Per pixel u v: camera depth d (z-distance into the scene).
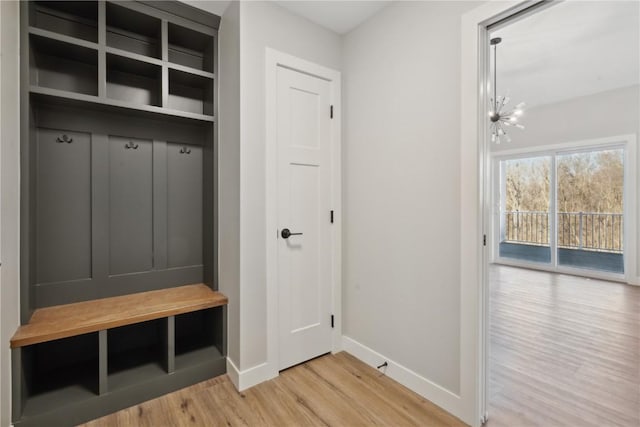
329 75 2.26
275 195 1.98
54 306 1.80
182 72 2.01
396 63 1.92
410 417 1.58
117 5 1.75
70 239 1.86
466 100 1.53
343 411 1.63
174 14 1.94
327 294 2.29
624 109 4.25
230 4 1.92
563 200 5.02
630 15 2.54
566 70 3.68
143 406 1.67
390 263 1.98
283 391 1.81
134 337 2.11
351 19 2.13
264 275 1.92
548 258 5.20
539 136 5.11
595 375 1.96
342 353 2.32
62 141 1.83
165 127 2.19
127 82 2.05
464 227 1.55
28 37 1.52
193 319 2.35
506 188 5.79
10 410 1.37
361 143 2.19
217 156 2.12
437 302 1.69
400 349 1.91
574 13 2.52
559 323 2.85
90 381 1.71
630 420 1.54
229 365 1.96
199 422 1.54
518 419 1.55
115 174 2.01
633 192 4.18
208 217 2.23
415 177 1.81
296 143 2.11
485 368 1.55
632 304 3.38
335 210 2.32
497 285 4.23
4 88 1.31
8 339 1.34
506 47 3.09
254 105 1.87
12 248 1.41
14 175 1.43
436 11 1.68
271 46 1.95
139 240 2.11
